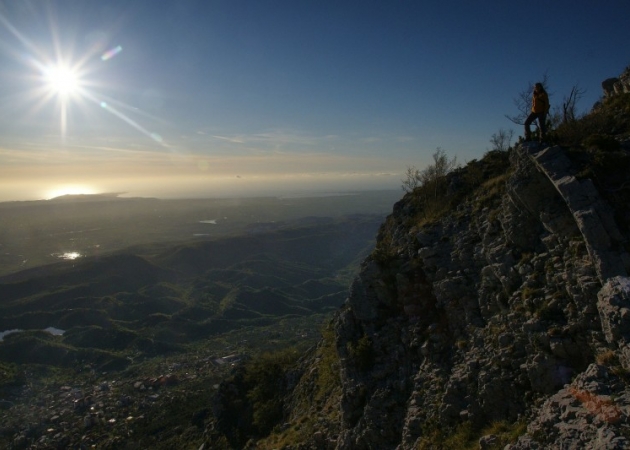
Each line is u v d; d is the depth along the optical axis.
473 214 22.17
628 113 19.33
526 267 16.19
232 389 42.12
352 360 22.84
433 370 18.11
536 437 10.90
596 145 16.45
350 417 21.27
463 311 18.58
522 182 17.00
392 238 28.44
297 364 38.78
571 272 14.19
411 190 34.03
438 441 15.48
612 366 11.09
